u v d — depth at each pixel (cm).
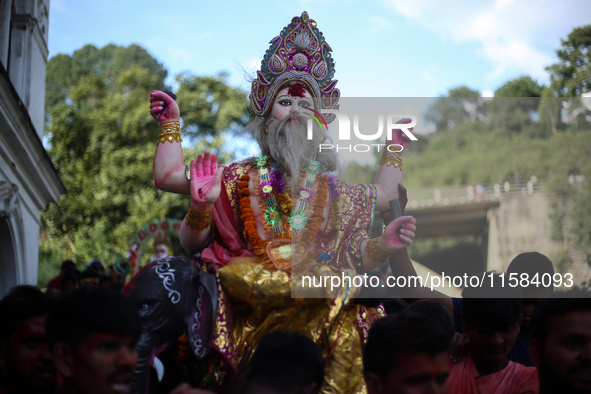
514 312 268
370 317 305
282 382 202
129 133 2341
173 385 306
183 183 301
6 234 756
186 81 2703
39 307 244
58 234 2308
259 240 289
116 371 194
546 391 238
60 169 2330
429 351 204
